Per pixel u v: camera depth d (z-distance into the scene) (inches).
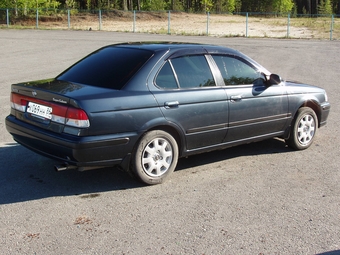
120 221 161.5
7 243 143.4
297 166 229.1
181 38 1192.2
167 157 198.4
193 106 199.9
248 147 262.7
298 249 144.1
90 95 175.0
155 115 187.6
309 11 3326.8
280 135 246.8
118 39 1102.4
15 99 201.3
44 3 1727.4
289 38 1248.2
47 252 138.2
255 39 1205.1
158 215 167.2
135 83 186.5
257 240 149.4
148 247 142.7
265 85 232.7
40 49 828.6
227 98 212.2
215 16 2252.7
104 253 138.3
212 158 239.8
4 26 1381.6
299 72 599.2
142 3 2539.4
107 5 2348.7
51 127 179.3
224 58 220.5
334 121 330.3
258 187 198.7
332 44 1064.8
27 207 171.6
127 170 189.9
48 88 186.2
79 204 175.8
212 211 172.1
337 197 189.0
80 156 171.2
